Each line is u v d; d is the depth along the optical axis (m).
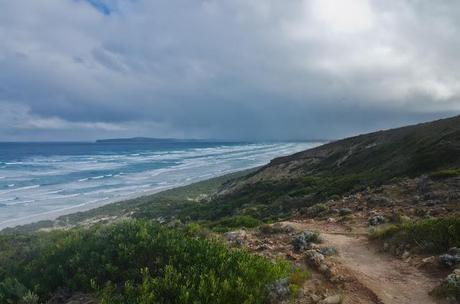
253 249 9.68
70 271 7.26
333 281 7.07
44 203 56.50
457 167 26.23
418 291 6.79
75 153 192.88
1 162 129.75
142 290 5.75
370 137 72.31
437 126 51.84
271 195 38.84
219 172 102.69
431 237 8.95
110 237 8.23
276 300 5.94
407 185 18.64
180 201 54.16
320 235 10.99
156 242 7.43
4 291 6.96
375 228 11.89
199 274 6.21
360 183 29.36
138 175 94.12
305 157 75.06
